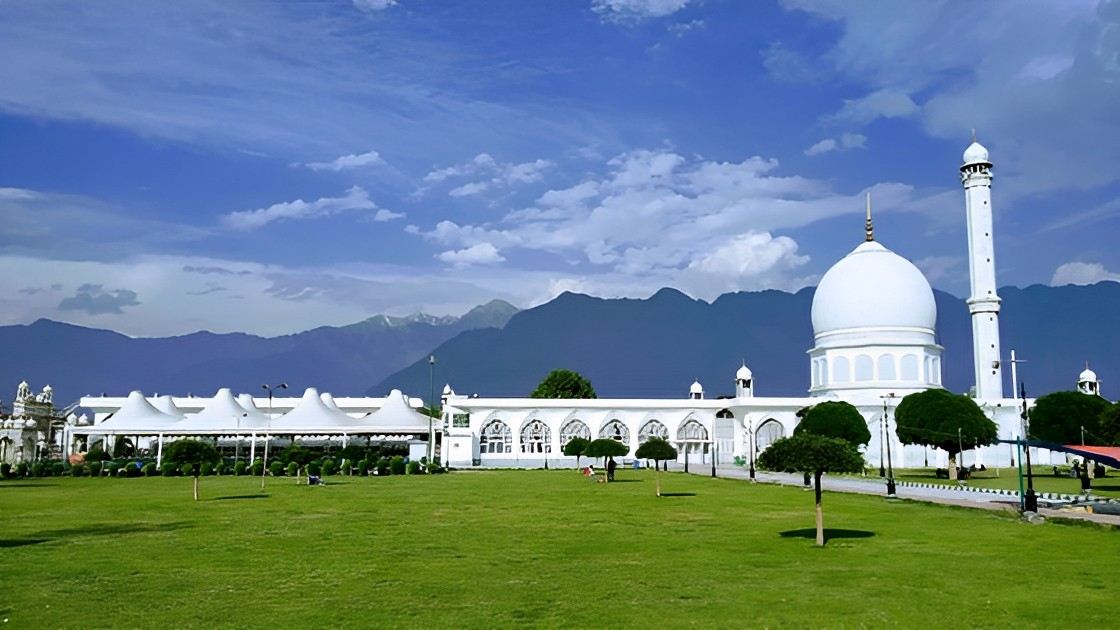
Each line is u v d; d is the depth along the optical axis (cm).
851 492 6425
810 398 12850
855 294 12281
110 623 2181
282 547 3462
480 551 3356
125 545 3525
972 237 12469
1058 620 2223
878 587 2628
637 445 13275
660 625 2159
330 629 2117
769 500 5722
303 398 13350
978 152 12412
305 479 8519
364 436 13862
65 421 15412
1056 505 5197
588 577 2791
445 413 13100
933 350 12231
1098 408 9656
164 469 9519
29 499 5947
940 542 3609
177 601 2431
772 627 2144
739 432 13138
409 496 6116
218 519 4531
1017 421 11962
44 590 2584
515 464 12588
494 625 2156
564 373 16712
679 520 4462
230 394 13212
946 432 8612
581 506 5281
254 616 2252
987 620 2220
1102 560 3141
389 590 2577
